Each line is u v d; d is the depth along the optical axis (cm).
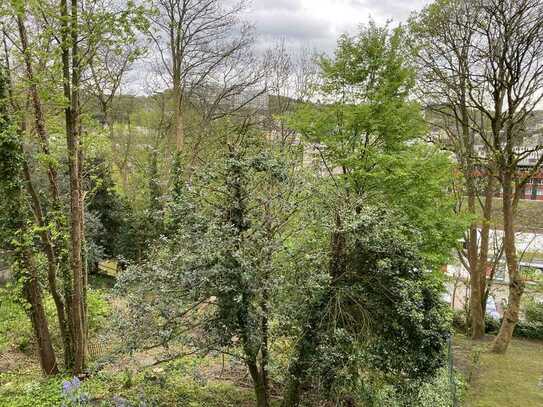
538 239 1953
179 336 714
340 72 1183
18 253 1041
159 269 698
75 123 980
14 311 1242
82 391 788
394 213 877
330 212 752
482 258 1575
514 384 1088
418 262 738
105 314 1234
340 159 1121
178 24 1822
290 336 731
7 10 878
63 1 898
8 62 994
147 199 2148
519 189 1262
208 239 668
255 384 757
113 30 932
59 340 1288
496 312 1916
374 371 745
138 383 872
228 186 719
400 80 1144
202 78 1966
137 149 2525
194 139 2005
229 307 680
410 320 705
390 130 1133
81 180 1123
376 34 1144
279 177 739
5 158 961
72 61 967
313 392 767
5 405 837
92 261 2112
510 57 1160
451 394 902
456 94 1376
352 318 730
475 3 1198
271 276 694
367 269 745
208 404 820
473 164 1429
